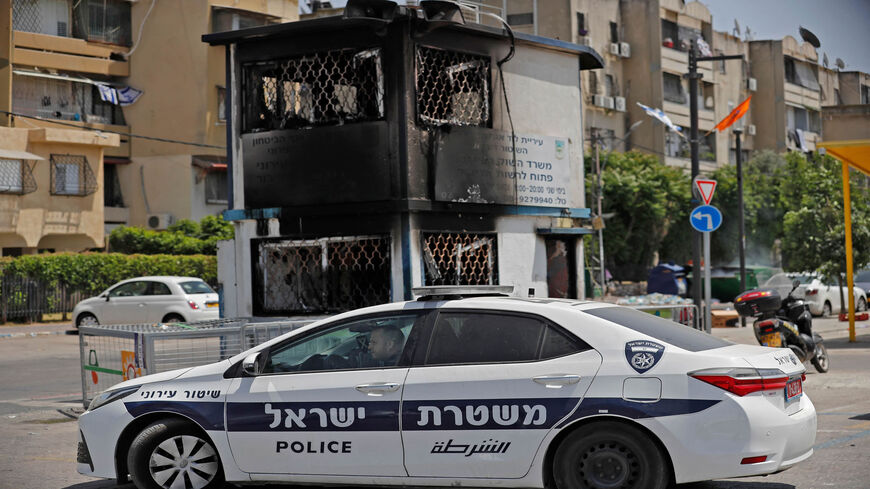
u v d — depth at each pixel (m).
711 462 5.84
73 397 13.73
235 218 13.77
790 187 43.31
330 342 6.75
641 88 54.56
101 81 42.75
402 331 6.61
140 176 43.09
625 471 5.98
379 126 12.89
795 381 6.36
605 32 53.88
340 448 6.46
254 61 13.70
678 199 49.94
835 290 30.94
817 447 8.29
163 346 10.62
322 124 13.39
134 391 7.06
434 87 13.37
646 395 5.95
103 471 7.06
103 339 11.24
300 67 13.54
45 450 9.50
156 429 6.90
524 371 6.18
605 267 48.62
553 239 15.23
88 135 37.56
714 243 52.69
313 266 13.53
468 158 13.49
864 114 17.52
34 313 31.14
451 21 12.89
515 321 6.39
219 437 6.74
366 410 6.41
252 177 13.73
